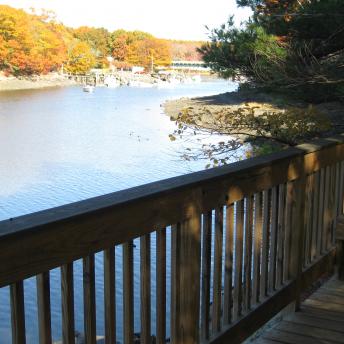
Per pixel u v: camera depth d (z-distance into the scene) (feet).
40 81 303.48
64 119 133.90
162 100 198.39
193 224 6.54
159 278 6.12
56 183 62.85
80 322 20.58
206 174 6.83
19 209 51.21
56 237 4.53
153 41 391.86
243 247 7.97
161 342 6.27
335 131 27.99
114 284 5.34
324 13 23.39
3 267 4.08
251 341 8.60
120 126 118.73
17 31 276.21
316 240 10.65
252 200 7.93
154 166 71.20
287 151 9.09
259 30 25.59
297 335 8.73
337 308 9.80
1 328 19.15
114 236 5.23
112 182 62.69
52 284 23.08
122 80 341.62
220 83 362.94
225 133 26.20
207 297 7.12
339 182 11.51
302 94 26.81
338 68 24.76
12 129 114.93
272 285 8.88
